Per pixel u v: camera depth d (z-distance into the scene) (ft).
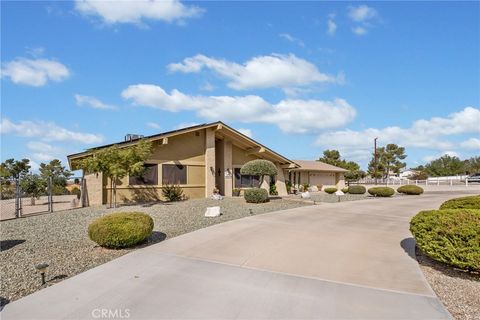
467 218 19.42
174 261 21.47
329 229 33.32
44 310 14.16
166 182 62.34
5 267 20.17
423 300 15.49
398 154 181.57
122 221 24.84
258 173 59.26
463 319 13.75
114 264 20.77
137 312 14.01
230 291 16.34
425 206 58.39
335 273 19.36
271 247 25.38
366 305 14.84
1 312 13.97
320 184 119.85
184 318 13.48
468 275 19.51
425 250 20.42
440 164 230.68
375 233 31.76
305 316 13.70
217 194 63.62
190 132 66.03
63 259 22.02
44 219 38.24
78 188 84.74
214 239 27.89
